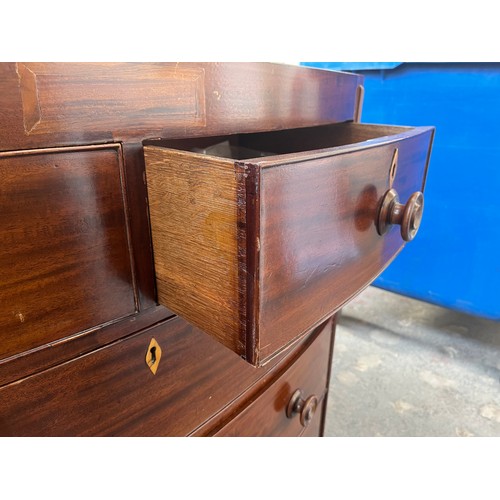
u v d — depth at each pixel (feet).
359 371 4.06
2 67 0.90
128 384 1.36
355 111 2.14
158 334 1.39
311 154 1.05
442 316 4.96
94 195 1.11
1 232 0.97
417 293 4.12
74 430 1.27
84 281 1.15
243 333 1.05
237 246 0.98
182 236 1.13
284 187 0.97
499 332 4.65
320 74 1.75
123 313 1.27
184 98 1.22
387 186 1.49
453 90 3.34
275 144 2.17
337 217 1.22
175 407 1.55
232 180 0.94
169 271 1.23
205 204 1.03
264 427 2.04
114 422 1.37
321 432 3.00
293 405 2.22
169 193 1.13
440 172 3.61
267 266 0.99
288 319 1.13
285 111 1.60
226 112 1.35
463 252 3.73
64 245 1.09
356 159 1.23
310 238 1.12
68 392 1.22
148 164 1.16
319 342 2.44
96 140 1.07
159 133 1.19
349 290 1.42
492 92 3.19
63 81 0.99
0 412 1.10
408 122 3.65
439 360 4.20
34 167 0.99
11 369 1.09
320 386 2.66
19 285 1.03
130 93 1.10
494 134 3.27
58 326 1.14
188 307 1.21
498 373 4.00
